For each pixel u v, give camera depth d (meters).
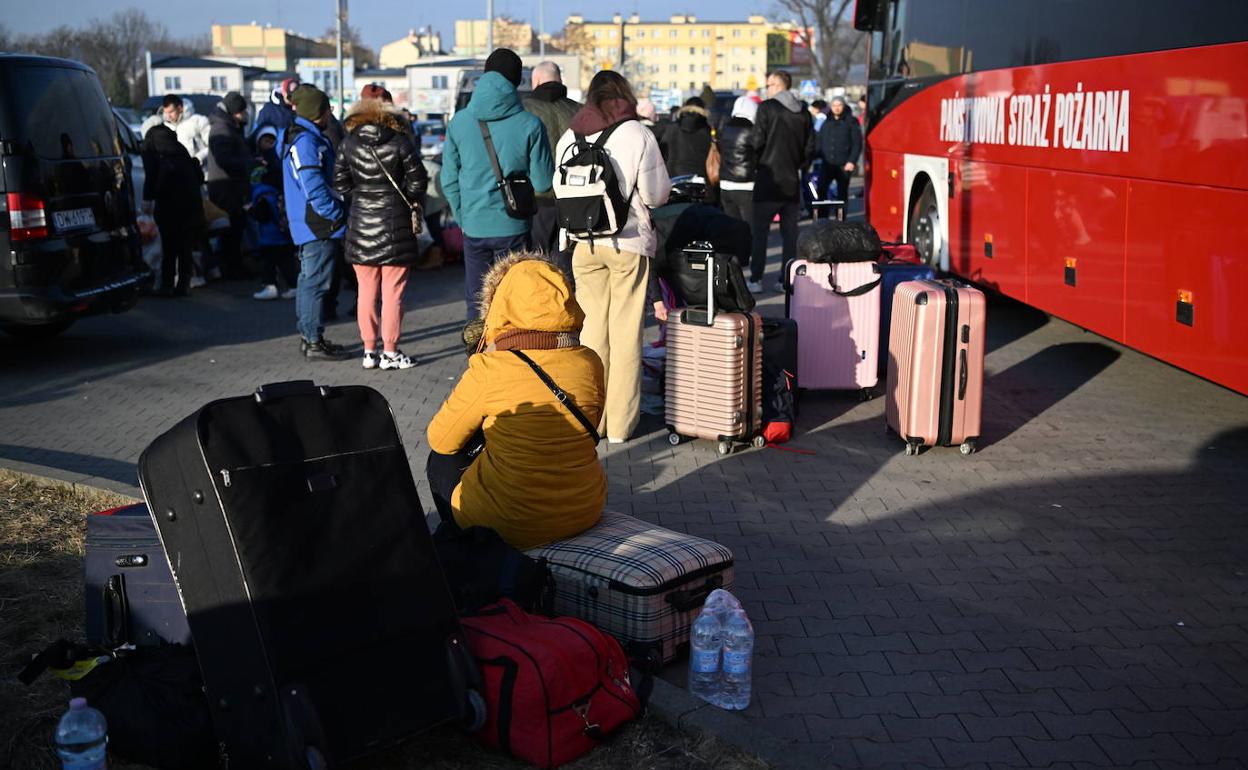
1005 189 10.50
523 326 4.58
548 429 4.49
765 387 7.32
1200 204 7.29
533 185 8.29
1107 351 10.21
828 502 6.36
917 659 4.58
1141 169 8.00
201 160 15.45
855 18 14.95
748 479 6.72
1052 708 4.22
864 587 5.26
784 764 3.70
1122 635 4.82
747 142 12.48
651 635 4.29
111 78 81.19
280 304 12.88
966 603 5.11
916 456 7.18
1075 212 9.07
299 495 3.54
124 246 10.23
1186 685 4.40
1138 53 8.02
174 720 3.58
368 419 3.74
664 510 6.22
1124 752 3.93
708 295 7.01
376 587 3.61
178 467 3.52
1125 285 8.29
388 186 8.98
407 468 3.78
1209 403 8.47
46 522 5.89
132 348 10.48
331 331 11.25
